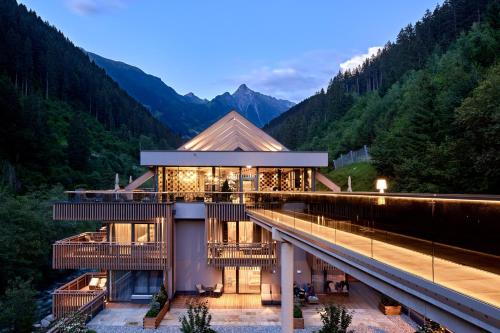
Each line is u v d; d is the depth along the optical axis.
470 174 23.25
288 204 14.54
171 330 15.13
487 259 4.88
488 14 50.66
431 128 32.62
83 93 105.81
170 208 18.61
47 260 27.56
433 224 5.63
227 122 25.94
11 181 43.78
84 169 66.25
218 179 23.94
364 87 120.31
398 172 32.59
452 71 41.31
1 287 23.42
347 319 12.53
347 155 61.78
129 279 19.31
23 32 96.62
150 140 108.81
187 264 20.17
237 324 15.72
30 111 60.00
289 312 12.23
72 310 16.19
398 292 5.80
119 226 19.36
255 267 19.80
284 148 26.09
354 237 7.67
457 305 4.32
